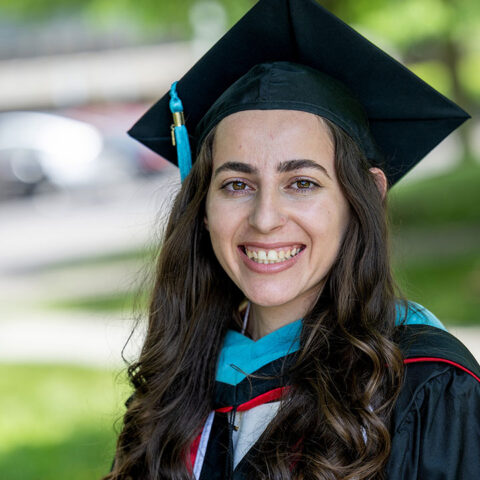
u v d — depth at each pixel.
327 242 2.31
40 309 9.82
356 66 2.48
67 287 10.86
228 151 2.31
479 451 2.13
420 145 2.62
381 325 2.31
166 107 2.78
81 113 20.56
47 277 11.73
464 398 2.14
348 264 2.35
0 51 29.81
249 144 2.27
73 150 17.92
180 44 28.89
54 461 5.35
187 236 2.59
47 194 17.94
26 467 5.29
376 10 11.53
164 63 29.27
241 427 2.36
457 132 19.55
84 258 12.66
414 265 9.79
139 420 2.55
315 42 2.46
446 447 2.12
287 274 2.32
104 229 14.88
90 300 9.93
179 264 2.64
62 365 7.34
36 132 18.23
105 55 29.58
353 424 2.16
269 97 2.30
